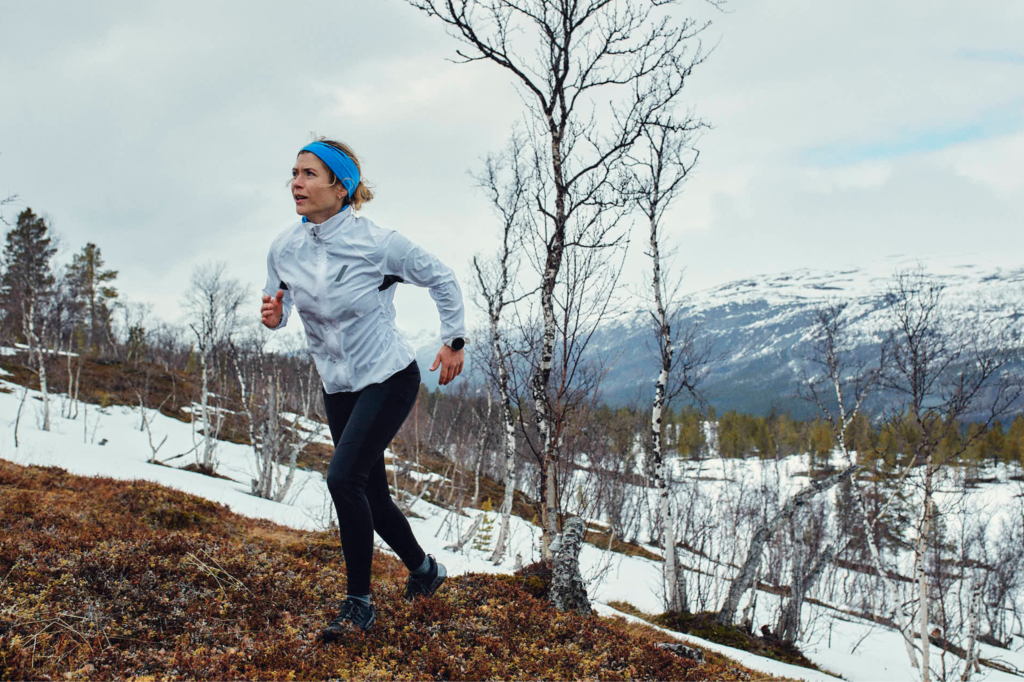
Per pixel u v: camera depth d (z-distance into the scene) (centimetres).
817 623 2495
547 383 947
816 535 2767
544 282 947
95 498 703
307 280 296
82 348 5331
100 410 4344
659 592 2545
